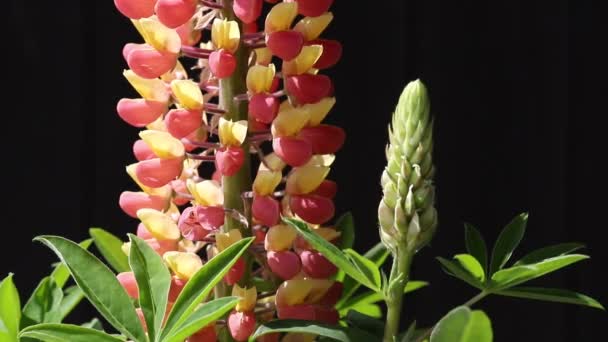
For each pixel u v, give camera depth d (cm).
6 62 179
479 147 183
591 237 187
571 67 184
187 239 89
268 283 90
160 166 88
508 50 182
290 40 87
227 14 88
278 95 88
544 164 183
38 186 181
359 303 97
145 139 87
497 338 187
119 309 84
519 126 183
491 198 184
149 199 90
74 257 85
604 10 184
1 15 179
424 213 83
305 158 87
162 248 89
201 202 88
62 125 179
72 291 97
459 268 86
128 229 182
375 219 182
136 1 88
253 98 87
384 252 98
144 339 84
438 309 184
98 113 179
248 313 87
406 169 83
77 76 178
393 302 84
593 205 187
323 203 89
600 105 185
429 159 84
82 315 180
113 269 103
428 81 180
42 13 179
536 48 182
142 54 87
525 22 181
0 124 179
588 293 187
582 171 186
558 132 182
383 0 177
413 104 83
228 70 86
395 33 177
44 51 179
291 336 89
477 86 182
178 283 87
